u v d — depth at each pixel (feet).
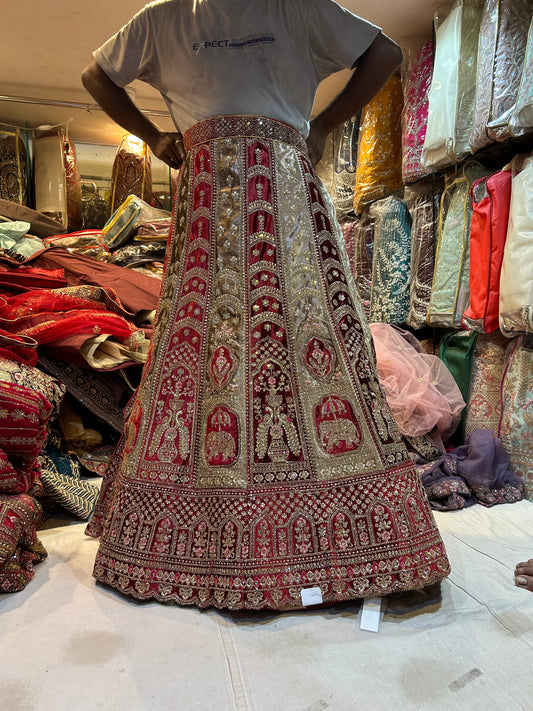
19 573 4.52
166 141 5.80
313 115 14.33
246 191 4.82
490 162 9.12
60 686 3.29
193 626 3.94
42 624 3.99
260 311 4.63
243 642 3.74
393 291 10.56
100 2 10.00
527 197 7.00
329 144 14.21
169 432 4.55
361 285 11.84
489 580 4.71
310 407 4.48
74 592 4.47
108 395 8.36
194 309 4.75
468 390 8.84
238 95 4.84
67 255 10.94
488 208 7.84
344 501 4.25
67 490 6.32
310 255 4.81
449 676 3.35
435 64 9.00
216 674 3.39
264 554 4.09
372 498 4.26
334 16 4.84
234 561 4.08
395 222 10.61
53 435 7.68
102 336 7.95
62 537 5.73
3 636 3.84
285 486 4.26
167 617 4.07
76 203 14.82
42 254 10.83
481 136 7.90
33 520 4.88
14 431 4.94
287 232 4.80
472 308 8.16
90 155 16.26
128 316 9.98
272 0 4.66
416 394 8.09
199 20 4.69
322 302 4.73
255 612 4.14
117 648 3.68
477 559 5.21
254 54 4.75
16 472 5.13
